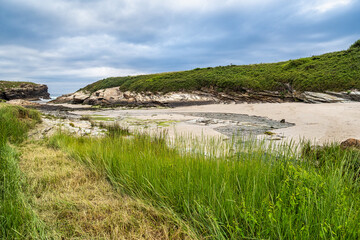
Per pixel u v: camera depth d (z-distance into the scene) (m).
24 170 3.53
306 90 25.81
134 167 3.17
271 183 2.26
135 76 59.78
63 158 4.46
